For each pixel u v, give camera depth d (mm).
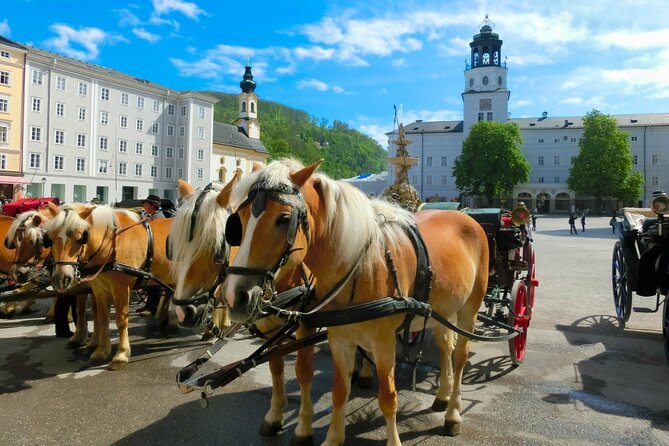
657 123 71688
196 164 60344
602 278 11828
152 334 6777
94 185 50500
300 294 3547
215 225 3775
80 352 5832
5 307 7785
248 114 79188
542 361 5449
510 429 3727
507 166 60375
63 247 4895
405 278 3129
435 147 79812
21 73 43719
